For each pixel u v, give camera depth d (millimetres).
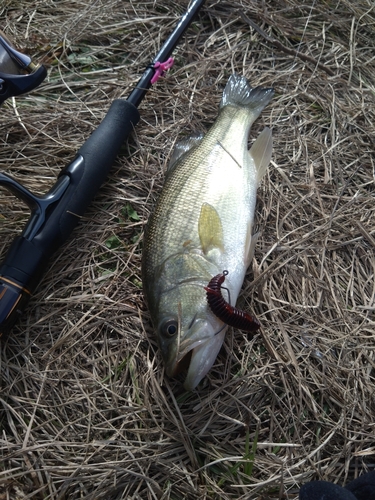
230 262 436
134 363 449
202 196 457
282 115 595
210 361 407
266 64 637
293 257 501
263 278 481
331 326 475
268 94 545
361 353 463
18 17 636
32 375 440
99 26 638
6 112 565
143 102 586
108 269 494
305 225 520
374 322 478
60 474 407
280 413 441
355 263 514
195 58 628
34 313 467
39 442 416
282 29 657
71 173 478
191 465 418
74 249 497
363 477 385
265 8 660
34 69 410
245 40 642
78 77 606
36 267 439
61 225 459
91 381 443
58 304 472
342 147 578
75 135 564
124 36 637
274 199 533
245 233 457
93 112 580
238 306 470
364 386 454
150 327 461
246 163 494
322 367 458
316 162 567
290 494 408
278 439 434
